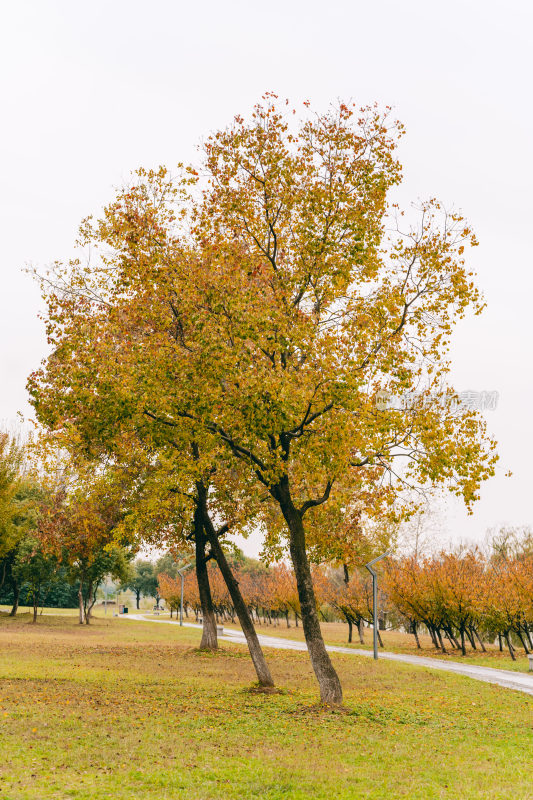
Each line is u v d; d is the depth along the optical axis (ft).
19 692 56.39
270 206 58.23
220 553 72.02
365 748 42.22
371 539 130.93
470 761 39.83
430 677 83.61
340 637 168.14
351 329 54.13
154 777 33.22
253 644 67.92
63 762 35.17
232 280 53.26
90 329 56.18
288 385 47.62
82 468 76.95
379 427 51.06
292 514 59.57
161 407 52.06
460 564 135.03
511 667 102.42
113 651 101.65
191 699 58.34
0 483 131.34
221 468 77.56
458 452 51.96
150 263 55.31
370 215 56.34
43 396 56.44
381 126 55.21
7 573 193.57
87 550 133.49
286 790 32.40
